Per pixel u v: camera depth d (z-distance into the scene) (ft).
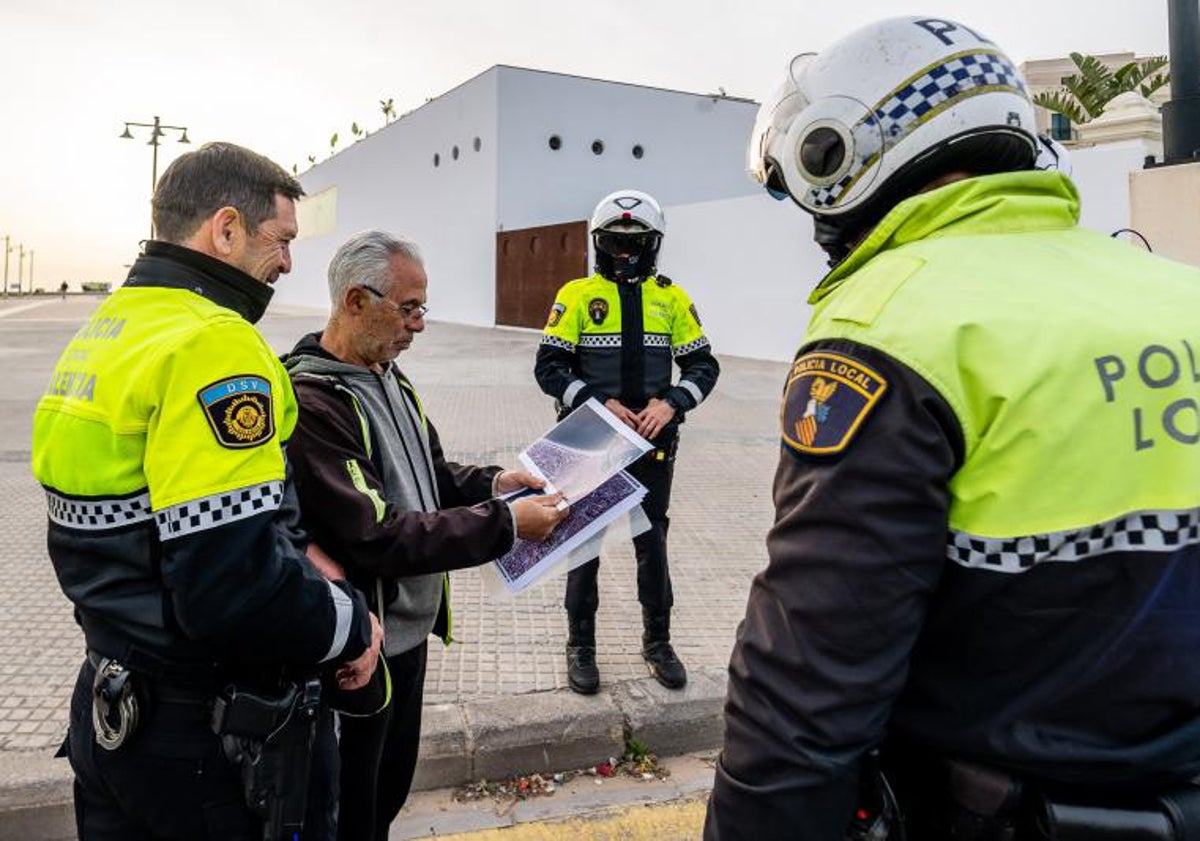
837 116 4.09
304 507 5.97
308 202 117.29
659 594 11.30
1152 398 3.30
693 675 11.31
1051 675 3.35
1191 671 3.29
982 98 3.91
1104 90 49.57
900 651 3.29
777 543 3.58
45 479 4.83
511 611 13.53
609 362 11.09
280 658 4.79
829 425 3.45
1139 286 3.65
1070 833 3.31
